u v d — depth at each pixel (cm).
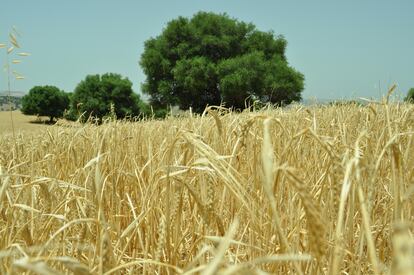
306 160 320
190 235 258
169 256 196
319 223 105
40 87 6581
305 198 107
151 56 5016
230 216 248
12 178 315
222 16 5219
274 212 103
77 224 255
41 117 6575
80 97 5791
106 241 156
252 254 198
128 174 297
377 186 295
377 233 243
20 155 399
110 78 5834
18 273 162
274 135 339
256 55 4656
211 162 167
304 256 91
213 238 141
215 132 367
